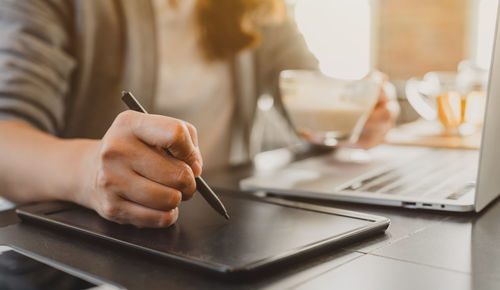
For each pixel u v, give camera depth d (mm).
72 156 537
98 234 397
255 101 1192
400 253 375
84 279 297
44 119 789
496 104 483
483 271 337
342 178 617
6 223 470
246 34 1113
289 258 343
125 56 979
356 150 823
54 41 849
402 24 2592
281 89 755
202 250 354
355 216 444
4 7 796
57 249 388
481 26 1072
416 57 2590
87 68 923
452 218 474
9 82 748
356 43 1233
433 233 426
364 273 334
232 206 494
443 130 951
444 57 2527
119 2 964
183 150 408
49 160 554
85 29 911
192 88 1100
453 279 323
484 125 466
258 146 1223
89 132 953
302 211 469
